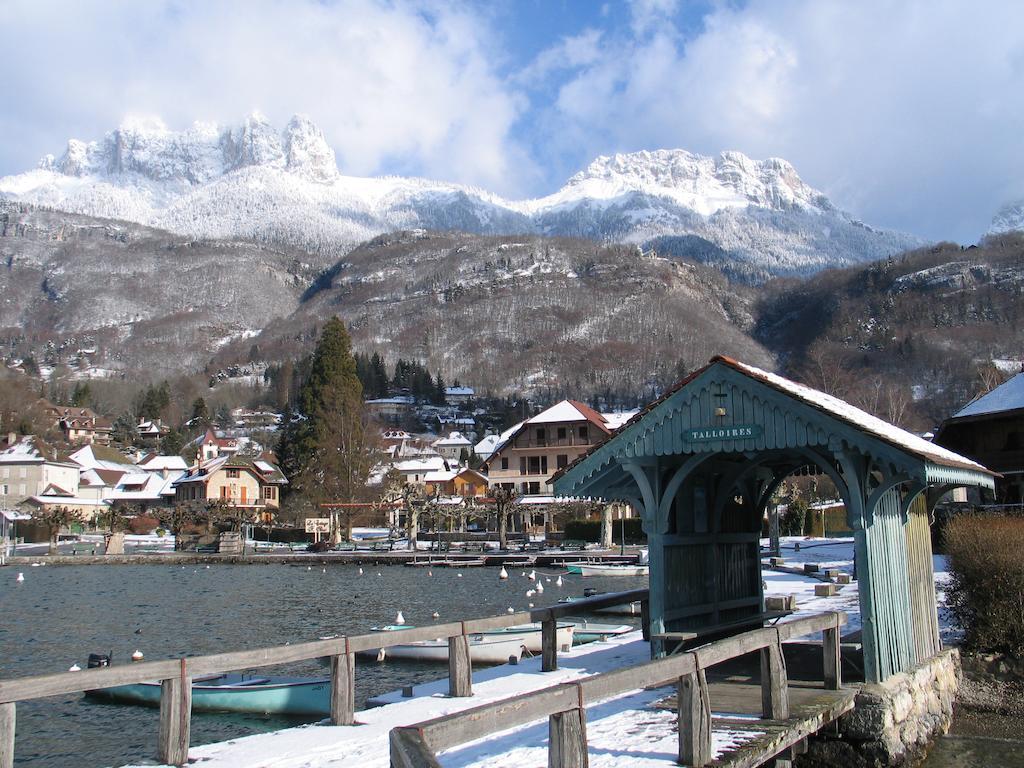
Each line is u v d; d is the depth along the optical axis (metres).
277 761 11.51
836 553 54.59
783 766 11.80
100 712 21.44
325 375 100.12
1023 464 43.75
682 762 10.39
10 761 9.87
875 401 84.12
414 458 141.75
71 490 127.25
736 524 18.88
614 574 58.53
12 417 159.50
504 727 8.02
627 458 15.49
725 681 14.86
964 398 109.50
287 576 62.00
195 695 19.77
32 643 32.69
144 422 193.12
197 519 93.75
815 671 15.41
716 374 14.84
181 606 43.75
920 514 17.70
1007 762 14.35
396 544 87.00
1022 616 18.42
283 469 110.94
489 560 70.00
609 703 14.34
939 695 16.31
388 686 22.97
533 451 97.88
